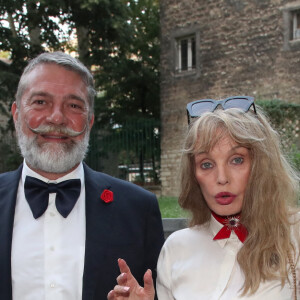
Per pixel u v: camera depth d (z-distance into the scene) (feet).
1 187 7.36
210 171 6.11
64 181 7.13
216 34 37.76
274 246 5.81
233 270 6.02
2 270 6.50
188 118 6.73
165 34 40.63
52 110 7.01
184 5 39.42
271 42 35.09
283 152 7.48
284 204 5.98
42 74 7.06
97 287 6.70
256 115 6.34
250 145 5.99
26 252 6.73
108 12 41.96
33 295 6.56
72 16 42.11
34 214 6.89
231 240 6.24
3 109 42.83
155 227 7.51
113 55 51.37
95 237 6.95
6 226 6.81
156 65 53.06
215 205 6.15
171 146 40.09
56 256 6.77
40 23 41.37
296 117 30.91
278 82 34.73
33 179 7.06
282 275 5.55
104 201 7.32
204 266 6.18
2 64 41.47
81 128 7.18
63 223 7.07
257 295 5.63
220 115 6.02
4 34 40.22
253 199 6.00
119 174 43.11
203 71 38.50
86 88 7.33
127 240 7.11
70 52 54.65
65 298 6.61
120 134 42.75
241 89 36.45
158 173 42.88
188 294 6.07
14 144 44.45
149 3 54.19
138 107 54.39
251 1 35.99
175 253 6.59
